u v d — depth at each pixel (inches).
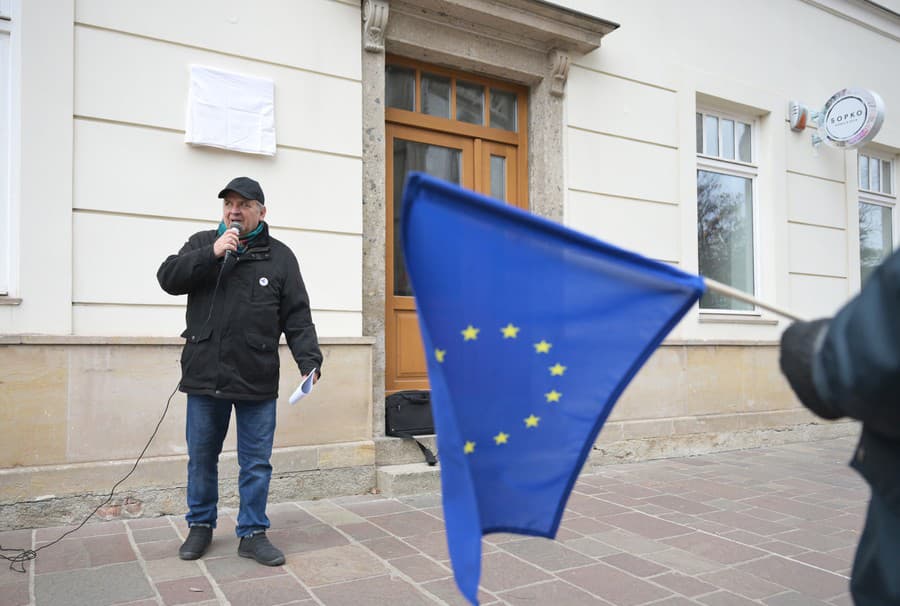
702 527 154.9
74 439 148.8
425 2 195.6
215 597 108.8
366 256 191.5
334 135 186.1
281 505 168.6
